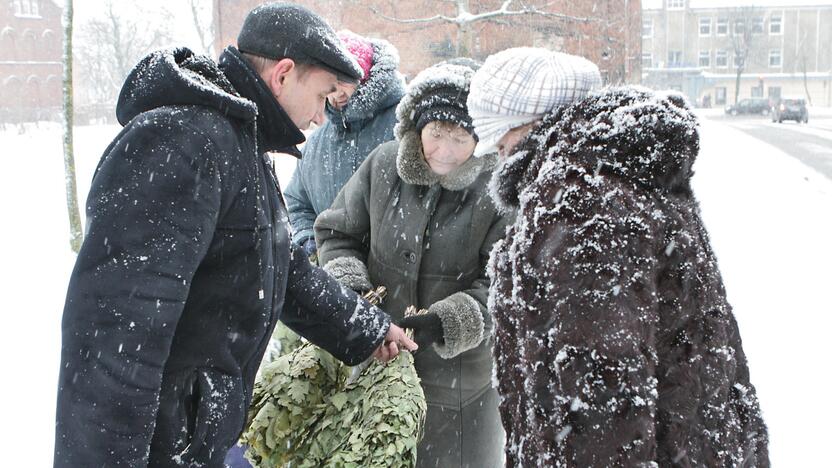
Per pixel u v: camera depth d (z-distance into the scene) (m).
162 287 1.49
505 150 1.72
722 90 72.44
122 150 1.53
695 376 1.48
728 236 7.97
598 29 19.00
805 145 22.11
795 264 6.66
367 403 1.98
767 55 72.50
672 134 1.45
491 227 2.31
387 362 2.08
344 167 3.03
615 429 1.35
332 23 17.28
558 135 1.52
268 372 2.12
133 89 1.65
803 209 9.70
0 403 3.80
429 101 2.15
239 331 1.71
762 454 1.72
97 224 1.50
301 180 3.25
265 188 1.73
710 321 1.50
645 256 1.39
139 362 1.48
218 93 1.61
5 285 5.94
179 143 1.54
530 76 1.59
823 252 7.14
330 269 2.40
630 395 1.35
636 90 1.51
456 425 2.42
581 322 1.36
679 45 73.00
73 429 1.48
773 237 7.89
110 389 1.46
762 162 16.00
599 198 1.40
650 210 1.43
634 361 1.35
